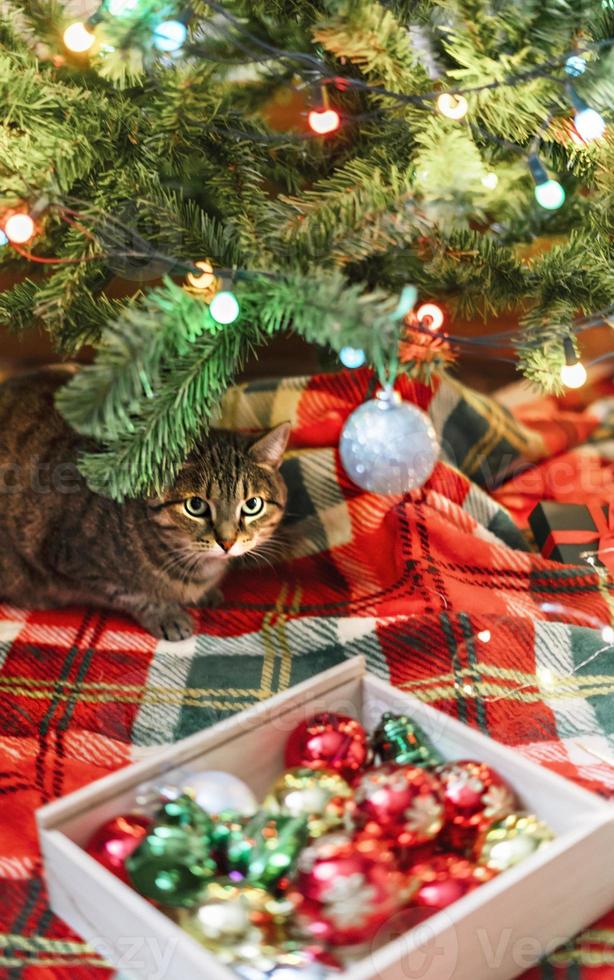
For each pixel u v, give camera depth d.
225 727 1.01
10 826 1.08
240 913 0.85
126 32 0.96
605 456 1.77
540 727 1.21
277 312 0.96
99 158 1.12
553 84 1.06
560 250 1.22
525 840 0.90
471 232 1.20
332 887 0.83
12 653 1.39
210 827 0.92
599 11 1.08
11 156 1.05
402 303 0.85
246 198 1.16
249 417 1.63
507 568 1.48
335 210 1.08
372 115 1.15
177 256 1.12
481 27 1.05
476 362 1.94
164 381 1.07
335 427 1.61
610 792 1.10
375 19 1.00
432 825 0.92
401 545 1.49
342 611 1.47
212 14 1.07
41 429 1.48
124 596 1.45
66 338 1.24
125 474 1.07
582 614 1.37
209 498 1.34
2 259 1.20
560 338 1.13
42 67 1.18
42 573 1.47
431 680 1.29
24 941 0.94
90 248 1.12
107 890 0.85
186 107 1.11
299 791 0.94
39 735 1.23
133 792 0.95
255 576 1.56
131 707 1.28
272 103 1.30
